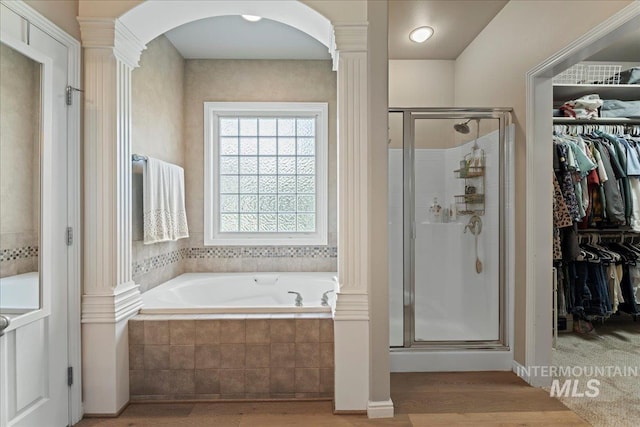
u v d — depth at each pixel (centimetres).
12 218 147
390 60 341
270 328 198
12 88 148
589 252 289
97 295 186
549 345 223
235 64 342
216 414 187
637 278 295
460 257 273
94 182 187
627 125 302
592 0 172
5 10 142
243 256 343
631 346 279
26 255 154
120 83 193
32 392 156
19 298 150
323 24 201
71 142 178
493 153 259
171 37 299
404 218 261
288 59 343
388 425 179
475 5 256
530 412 192
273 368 199
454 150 270
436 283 273
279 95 344
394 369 246
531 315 224
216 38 302
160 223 268
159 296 262
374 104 186
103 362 185
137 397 198
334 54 207
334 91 345
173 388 197
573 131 298
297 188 354
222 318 199
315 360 199
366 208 191
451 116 258
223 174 352
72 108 178
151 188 256
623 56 312
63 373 173
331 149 345
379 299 186
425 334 271
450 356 246
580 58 191
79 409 181
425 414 190
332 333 198
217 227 350
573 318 312
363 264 191
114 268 188
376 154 186
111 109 188
